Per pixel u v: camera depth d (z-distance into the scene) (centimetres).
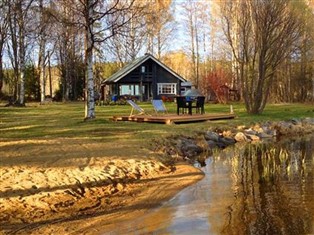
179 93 3894
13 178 796
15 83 3266
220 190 848
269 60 2358
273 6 2277
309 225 624
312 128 2158
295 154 1337
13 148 1048
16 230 593
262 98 2495
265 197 788
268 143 1642
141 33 4119
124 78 3728
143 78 3791
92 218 659
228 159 1248
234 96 3900
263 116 2289
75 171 870
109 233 595
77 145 1123
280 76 4409
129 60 4612
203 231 602
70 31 2659
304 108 3169
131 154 1061
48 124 1588
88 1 1591
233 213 688
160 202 759
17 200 702
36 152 1008
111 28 1925
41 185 776
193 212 696
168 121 1731
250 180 947
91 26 1773
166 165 1055
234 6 2820
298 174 1009
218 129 1728
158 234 591
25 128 1459
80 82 4775
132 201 759
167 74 3862
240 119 2070
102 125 1553
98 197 772
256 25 2331
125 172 925
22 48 2977
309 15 3972
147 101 3712
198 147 1393
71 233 591
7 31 3322
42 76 3853
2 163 891
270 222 639
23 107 2859
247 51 2417
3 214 648
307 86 4438
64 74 4475
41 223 627
